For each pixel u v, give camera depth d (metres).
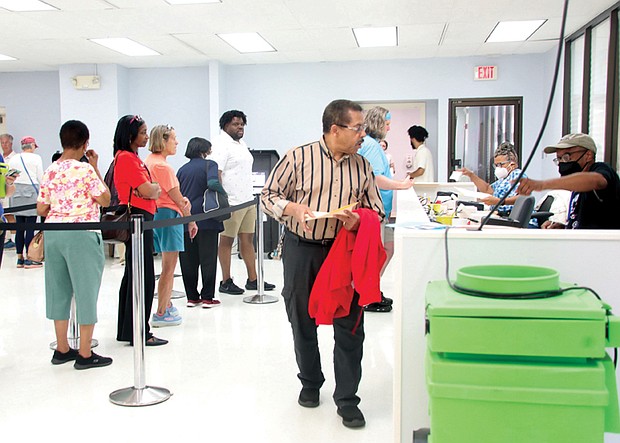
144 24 6.12
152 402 2.63
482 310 1.20
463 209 4.09
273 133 8.35
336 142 2.24
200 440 2.28
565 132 6.94
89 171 2.97
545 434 1.20
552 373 1.18
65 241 2.93
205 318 4.16
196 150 4.39
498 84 7.85
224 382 2.90
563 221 4.62
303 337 2.49
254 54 7.64
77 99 8.28
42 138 8.96
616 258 1.53
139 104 8.61
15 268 6.44
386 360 3.20
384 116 3.77
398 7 5.54
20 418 2.49
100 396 2.73
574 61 6.80
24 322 4.12
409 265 1.63
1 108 9.00
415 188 5.69
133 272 2.68
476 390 1.20
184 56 7.76
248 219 4.95
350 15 5.80
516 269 1.42
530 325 1.19
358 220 2.20
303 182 2.31
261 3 5.39
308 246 2.35
